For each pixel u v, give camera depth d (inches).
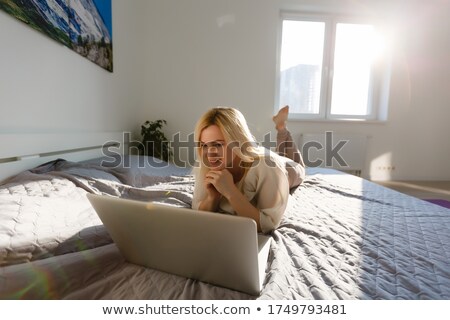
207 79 116.3
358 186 56.5
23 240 21.9
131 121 101.1
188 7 112.1
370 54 128.8
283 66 127.4
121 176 53.5
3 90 37.8
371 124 126.5
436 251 27.0
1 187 31.5
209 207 30.4
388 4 119.2
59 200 30.8
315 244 28.4
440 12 120.6
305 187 57.1
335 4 117.0
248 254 18.2
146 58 113.4
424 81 124.7
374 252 26.3
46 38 47.7
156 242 21.3
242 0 113.0
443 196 104.3
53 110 50.5
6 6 37.0
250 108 119.0
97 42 68.9
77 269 21.4
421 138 128.2
